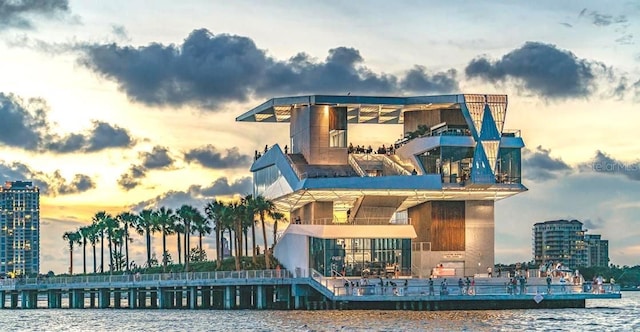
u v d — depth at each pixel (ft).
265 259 549.54
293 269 486.38
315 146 488.85
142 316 449.06
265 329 339.98
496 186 454.81
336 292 401.08
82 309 547.49
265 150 545.85
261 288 456.04
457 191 457.27
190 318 419.33
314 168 486.38
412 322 348.79
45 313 504.84
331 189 447.42
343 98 474.49
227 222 547.08
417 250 482.28
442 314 382.01
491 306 404.36
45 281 565.12
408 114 506.48
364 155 494.18
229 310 468.75
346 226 443.73
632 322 360.07
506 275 455.63
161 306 507.71
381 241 444.96
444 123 476.13
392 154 499.51
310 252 458.91
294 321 368.07
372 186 447.83
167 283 495.82
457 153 460.55
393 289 394.52
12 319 454.40
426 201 484.74
